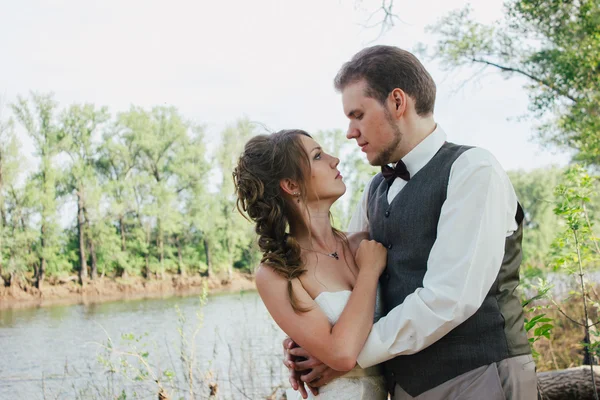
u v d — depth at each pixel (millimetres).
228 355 6402
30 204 31516
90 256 33594
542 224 24969
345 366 1791
